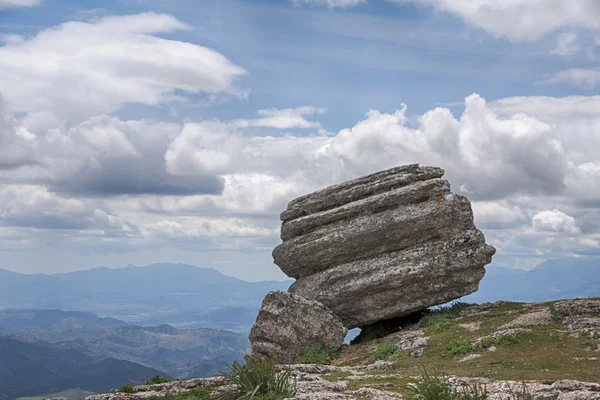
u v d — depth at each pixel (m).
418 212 45.75
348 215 48.38
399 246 47.22
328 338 43.66
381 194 47.53
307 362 41.28
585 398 20.02
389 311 46.94
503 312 42.47
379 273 46.00
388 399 22.55
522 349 32.78
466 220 46.38
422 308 47.06
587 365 28.45
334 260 48.81
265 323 43.03
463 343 35.44
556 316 37.56
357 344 45.03
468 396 20.72
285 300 43.75
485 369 29.42
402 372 30.50
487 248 45.38
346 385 25.56
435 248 45.88
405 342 40.00
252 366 24.59
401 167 48.84
